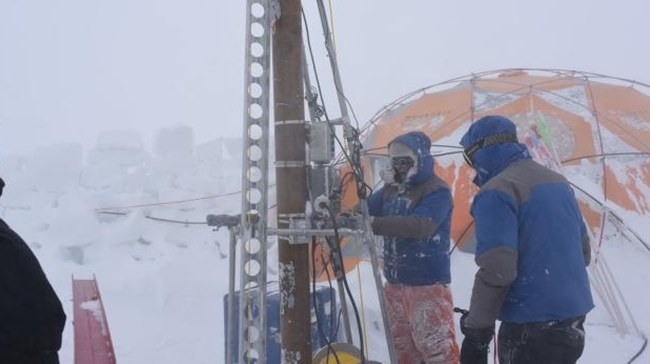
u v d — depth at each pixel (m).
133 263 7.60
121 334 5.56
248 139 2.90
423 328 3.67
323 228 3.01
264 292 2.86
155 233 8.00
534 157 5.79
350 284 5.91
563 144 7.08
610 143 7.07
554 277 2.64
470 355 2.75
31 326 1.81
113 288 6.93
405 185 3.76
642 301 5.77
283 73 2.97
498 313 2.76
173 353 5.09
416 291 3.69
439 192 3.65
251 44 2.89
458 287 6.18
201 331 5.64
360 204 3.11
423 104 8.17
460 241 6.71
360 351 3.14
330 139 3.05
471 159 2.97
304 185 3.00
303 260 3.05
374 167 7.38
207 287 6.73
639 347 4.96
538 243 2.65
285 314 3.05
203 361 4.92
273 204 6.49
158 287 6.54
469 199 6.79
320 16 3.22
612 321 5.43
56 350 1.93
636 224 6.49
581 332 2.73
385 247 3.89
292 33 2.96
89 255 7.80
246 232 2.89
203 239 7.94
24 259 1.85
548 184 2.74
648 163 7.01
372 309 5.37
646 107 7.83
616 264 6.23
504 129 2.88
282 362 3.06
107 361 3.39
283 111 2.98
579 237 2.79
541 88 7.71
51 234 8.03
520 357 2.70
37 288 1.85
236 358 3.94
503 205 2.63
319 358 3.23
